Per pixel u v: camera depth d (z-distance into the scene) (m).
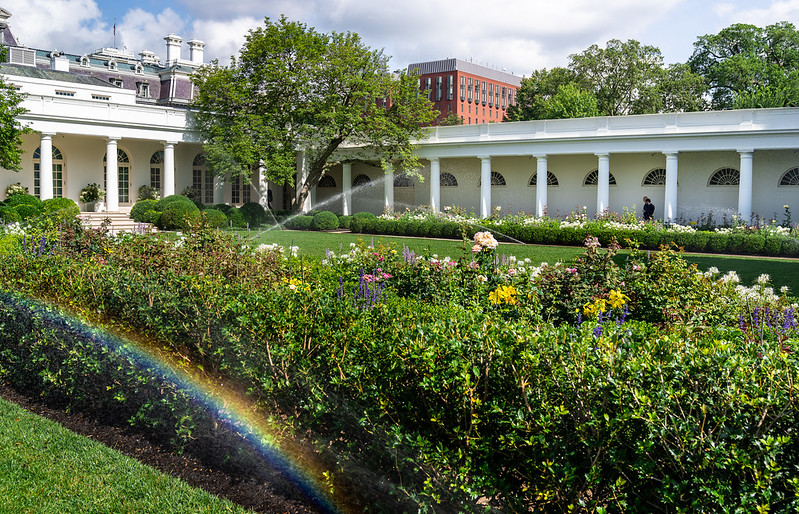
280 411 4.76
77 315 6.29
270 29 34.25
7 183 32.62
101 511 4.36
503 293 6.50
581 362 3.38
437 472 3.71
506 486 3.43
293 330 4.64
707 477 2.96
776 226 26.12
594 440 3.18
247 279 7.48
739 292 8.49
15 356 6.93
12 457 5.20
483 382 3.64
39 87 35.50
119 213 31.81
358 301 5.16
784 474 2.94
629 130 29.98
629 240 9.09
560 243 25.45
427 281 8.80
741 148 27.56
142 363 5.64
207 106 35.78
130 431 5.79
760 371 3.31
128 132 33.84
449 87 86.81
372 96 34.31
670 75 48.56
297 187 38.91
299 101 34.84
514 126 32.97
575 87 48.59
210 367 5.34
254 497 4.57
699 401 3.13
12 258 7.82
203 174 39.75
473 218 30.59
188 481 4.83
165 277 6.45
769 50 49.22
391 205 35.84
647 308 8.15
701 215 30.92
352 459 4.26
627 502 3.21
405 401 3.92
